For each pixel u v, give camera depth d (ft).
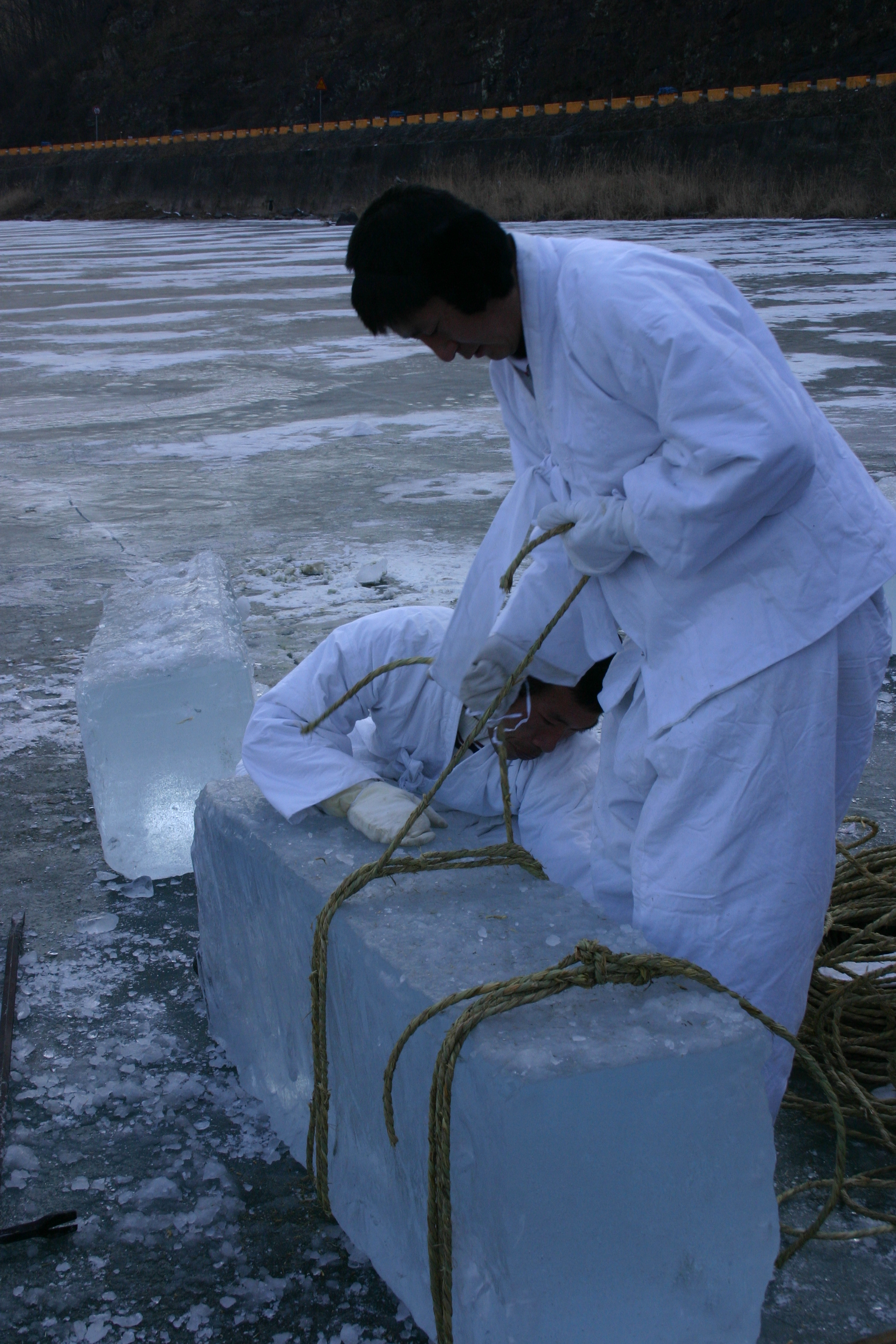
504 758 8.57
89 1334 7.65
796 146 119.14
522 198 130.31
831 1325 7.56
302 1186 8.84
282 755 9.48
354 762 9.41
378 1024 7.31
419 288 7.61
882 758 15.34
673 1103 6.38
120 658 13.32
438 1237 6.81
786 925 7.88
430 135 161.17
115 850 13.04
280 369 49.83
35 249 125.90
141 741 12.78
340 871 8.28
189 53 221.66
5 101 265.13
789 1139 9.20
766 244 86.63
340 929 7.63
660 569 7.91
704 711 7.83
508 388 9.12
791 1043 7.16
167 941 11.94
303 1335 7.65
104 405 43.39
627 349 7.51
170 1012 10.83
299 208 173.68
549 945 7.31
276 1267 8.14
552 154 140.87
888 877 11.24
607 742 9.02
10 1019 10.55
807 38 137.28
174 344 57.36
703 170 125.29
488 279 7.64
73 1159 9.07
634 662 8.66
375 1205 7.86
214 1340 7.62
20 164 246.06
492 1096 6.22
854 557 7.84
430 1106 6.61
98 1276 8.09
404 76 184.65
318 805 9.32
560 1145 6.26
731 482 7.20
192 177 195.00
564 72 161.07
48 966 11.50
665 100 138.82
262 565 24.00
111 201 211.82
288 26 211.00
